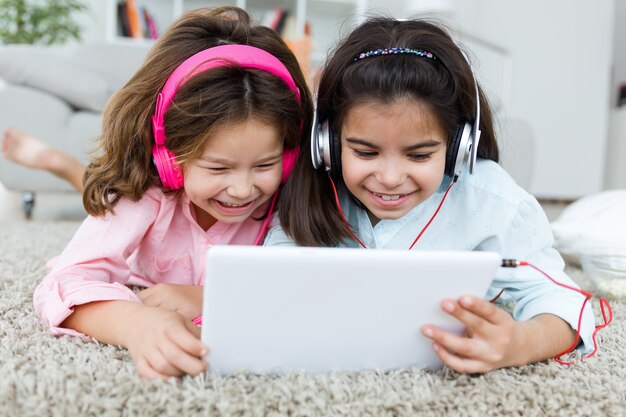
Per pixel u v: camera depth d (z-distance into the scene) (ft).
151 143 2.70
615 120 12.87
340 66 2.53
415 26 2.60
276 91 2.51
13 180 6.99
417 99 2.31
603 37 12.02
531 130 7.55
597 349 2.55
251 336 1.98
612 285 3.67
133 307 2.35
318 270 1.83
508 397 2.00
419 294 1.95
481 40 10.11
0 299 3.00
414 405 1.93
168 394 1.86
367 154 2.42
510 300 3.18
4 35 10.20
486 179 2.84
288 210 2.84
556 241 4.51
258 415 1.83
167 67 2.69
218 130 2.39
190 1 11.71
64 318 2.45
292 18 11.97
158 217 2.97
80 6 10.79
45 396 1.86
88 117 7.06
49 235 5.49
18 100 6.86
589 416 1.97
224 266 1.78
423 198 2.56
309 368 2.12
